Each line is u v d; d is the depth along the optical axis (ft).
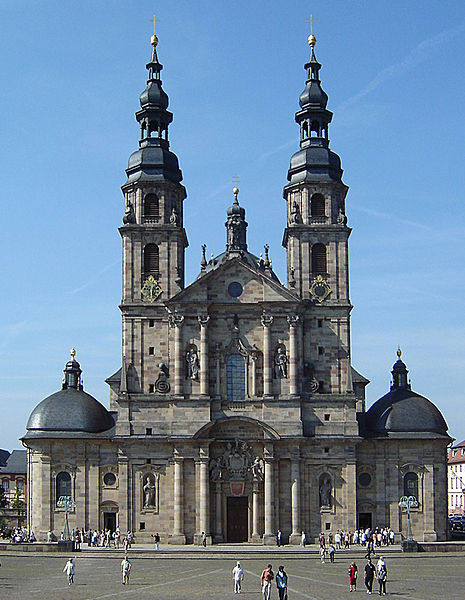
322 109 435.53
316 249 422.41
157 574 296.10
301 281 418.72
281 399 403.75
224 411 404.57
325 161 427.74
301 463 403.13
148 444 403.54
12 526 479.41
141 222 421.59
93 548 378.73
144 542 399.03
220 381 407.23
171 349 409.90
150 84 434.30
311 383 410.11
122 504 401.08
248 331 409.90
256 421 400.26
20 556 357.41
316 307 416.67
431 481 410.31
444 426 419.13
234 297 410.52
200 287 409.28
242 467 402.11
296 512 398.42
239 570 243.19
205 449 399.44
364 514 410.31
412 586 255.70
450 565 320.50
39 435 408.05
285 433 402.31
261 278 410.31
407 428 411.54
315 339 415.44
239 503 404.57
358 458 412.36
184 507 399.03
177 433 400.47
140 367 410.93
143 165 425.28
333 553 341.82
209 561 343.67
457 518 602.03
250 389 407.44
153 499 402.31
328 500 403.75
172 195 426.92
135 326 412.98
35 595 238.48
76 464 408.67
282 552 361.92
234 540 401.90
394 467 411.13
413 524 409.08
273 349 407.85
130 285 416.05
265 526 396.78
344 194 430.20
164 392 407.85
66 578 282.97
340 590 248.11
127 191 428.56
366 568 244.42
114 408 502.38
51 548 371.35
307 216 423.64
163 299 415.03
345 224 423.23
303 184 424.46
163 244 418.92
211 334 409.69
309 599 228.22
